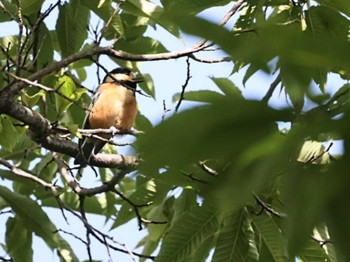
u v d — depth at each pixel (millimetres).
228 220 8062
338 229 1622
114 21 9234
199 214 8188
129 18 10359
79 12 9500
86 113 11297
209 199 1882
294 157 1697
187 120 1725
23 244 10172
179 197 9188
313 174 1693
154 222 9570
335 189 1641
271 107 1760
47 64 9344
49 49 9727
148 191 9609
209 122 1719
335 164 1686
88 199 11586
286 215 1695
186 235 8289
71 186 10023
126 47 10539
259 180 1664
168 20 1701
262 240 8117
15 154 11062
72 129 8672
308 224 1643
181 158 1721
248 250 8023
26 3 8953
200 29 1690
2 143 9062
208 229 8234
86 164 9672
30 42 9977
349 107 1742
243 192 1663
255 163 1682
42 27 9656
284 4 7688
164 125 1731
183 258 8281
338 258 1641
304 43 1717
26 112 8508
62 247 10562
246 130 1715
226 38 1703
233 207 1667
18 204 9961
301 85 1788
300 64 1745
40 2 8984
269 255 8133
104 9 9211
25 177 10008
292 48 1718
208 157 1723
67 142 9539
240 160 1690
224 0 7488
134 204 9586
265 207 7734
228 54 1720
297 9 7570
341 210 1628
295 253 1659
